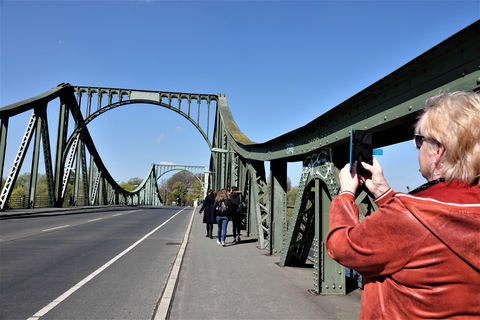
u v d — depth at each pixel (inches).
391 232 34.8
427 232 32.7
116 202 2124.8
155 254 316.5
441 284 31.7
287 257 253.8
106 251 326.6
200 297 177.9
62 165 1138.0
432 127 38.6
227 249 340.2
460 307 30.8
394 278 35.6
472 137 34.7
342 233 40.4
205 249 338.0
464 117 35.7
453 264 31.0
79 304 170.6
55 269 245.6
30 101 815.1
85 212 964.0
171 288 192.7
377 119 131.2
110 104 1274.6
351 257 38.1
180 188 5187.0
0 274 227.1
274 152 287.6
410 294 33.9
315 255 191.8
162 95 1325.0
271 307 163.5
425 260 32.5
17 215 699.4
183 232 519.5
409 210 34.2
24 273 231.6
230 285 202.2
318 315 153.1
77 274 233.0
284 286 201.8
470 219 30.8
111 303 172.7
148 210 1348.4
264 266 258.4
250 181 396.5
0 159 703.7
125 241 399.2
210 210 444.1
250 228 460.4
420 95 107.0
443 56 96.6
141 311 161.0
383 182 46.2
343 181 48.3
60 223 589.6
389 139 155.9
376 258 35.7
